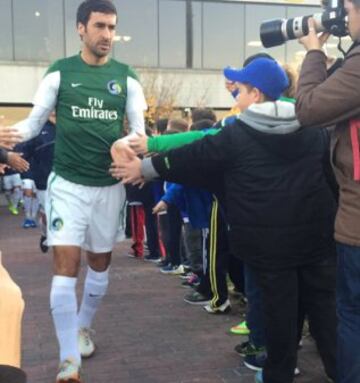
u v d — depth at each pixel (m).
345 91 2.33
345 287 2.54
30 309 5.41
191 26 25.48
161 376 3.72
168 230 7.04
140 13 24.91
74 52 24.42
